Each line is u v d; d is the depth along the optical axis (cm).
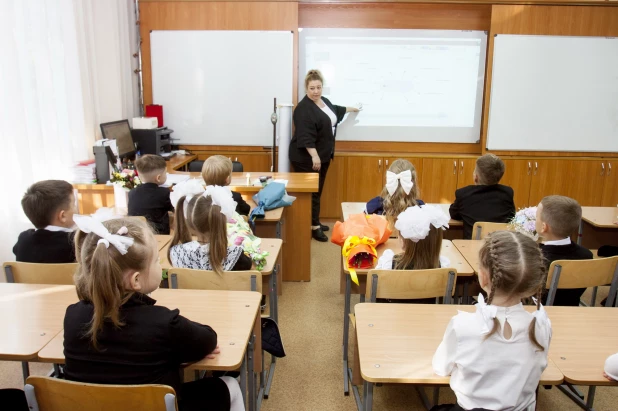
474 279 248
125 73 464
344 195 509
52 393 121
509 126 501
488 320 127
